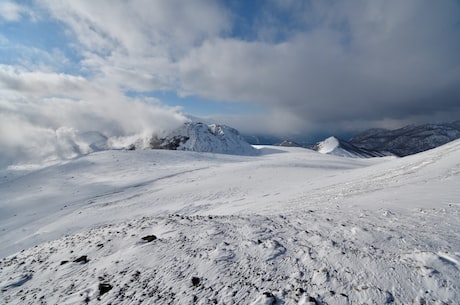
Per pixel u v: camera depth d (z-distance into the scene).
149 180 58.47
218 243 9.48
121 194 47.88
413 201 13.52
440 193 14.20
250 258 8.04
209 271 7.56
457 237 8.02
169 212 32.31
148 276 7.86
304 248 8.36
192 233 10.91
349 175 36.41
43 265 10.54
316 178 41.59
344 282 6.21
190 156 96.19
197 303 6.22
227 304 6.01
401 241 8.11
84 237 13.56
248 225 11.39
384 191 18.58
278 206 22.27
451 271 6.05
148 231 12.16
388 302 5.39
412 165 28.94
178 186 48.44
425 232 8.69
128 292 7.21
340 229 10.00
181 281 7.28
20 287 8.92
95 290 7.55
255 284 6.65
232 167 64.38
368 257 7.20
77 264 9.74
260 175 51.00
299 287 6.25
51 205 44.28
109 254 10.12
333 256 7.52
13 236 31.31
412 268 6.36
